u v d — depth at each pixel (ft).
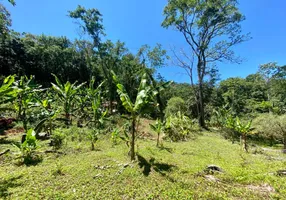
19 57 85.71
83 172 17.39
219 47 68.85
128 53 84.12
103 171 17.78
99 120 40.52
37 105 35.78
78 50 101.30
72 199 12.86
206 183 16.40
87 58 90.12
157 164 20.42
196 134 49.78
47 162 20.18
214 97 108.88
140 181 16.06
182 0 61.62
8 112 41.96
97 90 52.31
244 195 14.55
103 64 77.71
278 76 104.68
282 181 17.28
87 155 22.98
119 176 16.80
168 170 18.90
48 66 93.61
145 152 25.39
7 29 68.08
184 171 18.86
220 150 31.27
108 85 71.77
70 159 21.26
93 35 75.41
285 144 39.09
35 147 20.99
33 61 90.58
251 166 22.22
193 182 16.35
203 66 70.08
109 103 73.10
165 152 26.73
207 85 106.73
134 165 19.49
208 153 28.14
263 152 31.91
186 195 13.98
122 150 25.99
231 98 101.14
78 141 29.35
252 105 89.04
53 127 35.12
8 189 13.88
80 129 34.32
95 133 28.66
